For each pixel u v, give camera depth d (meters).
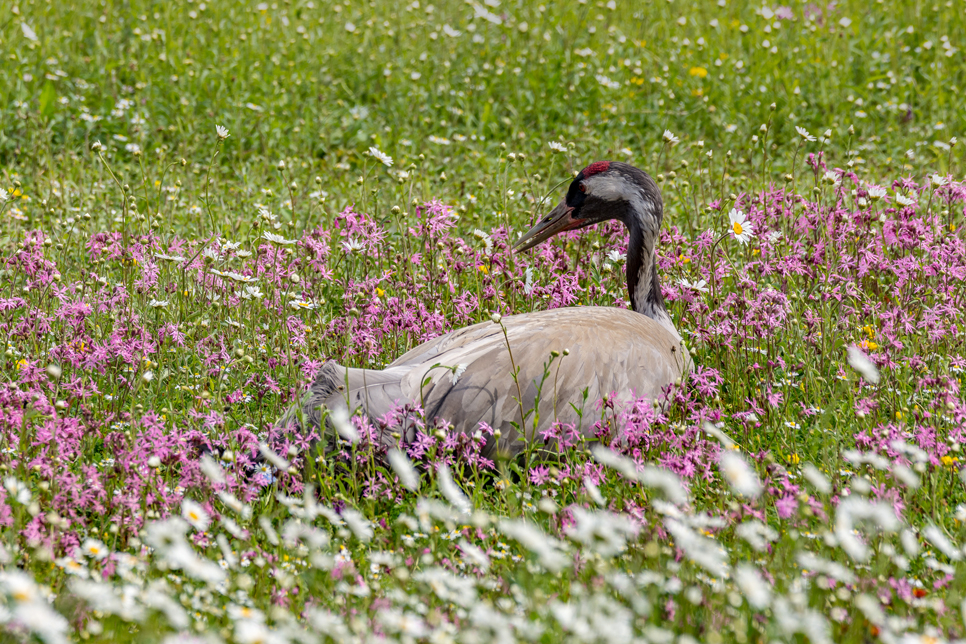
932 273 11.32
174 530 6.42
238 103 19.45
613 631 5.56
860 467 8.49
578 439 8.60
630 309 11.98
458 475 8.43
